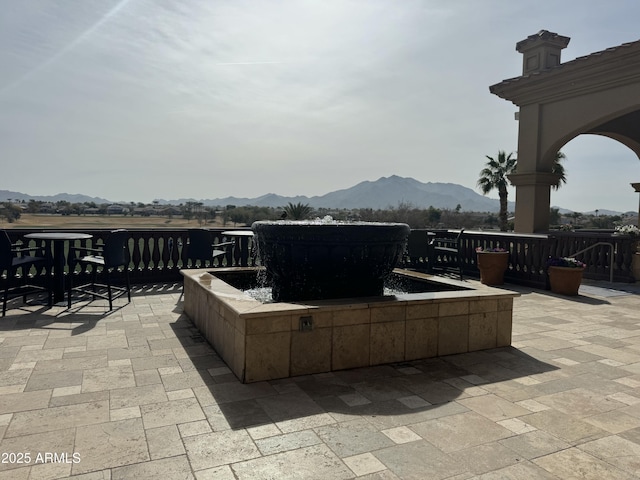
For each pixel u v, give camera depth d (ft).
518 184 36.14
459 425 8.57
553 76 31.83
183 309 18.72
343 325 11.56
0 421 8.46
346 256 12.98
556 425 8.65
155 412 8.95
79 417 8.68
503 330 13.98
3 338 14.10
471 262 31.73
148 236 25.30
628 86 28.60
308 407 9.29
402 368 11.85
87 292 19.49
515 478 6.82
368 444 7.77
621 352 13.60
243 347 10.59
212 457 7.27
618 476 6.92
